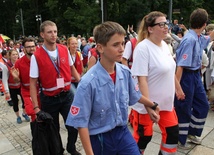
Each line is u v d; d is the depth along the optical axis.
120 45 1.64
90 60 4.04
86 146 1.68
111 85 1.72
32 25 47.62
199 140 3.35
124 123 1.85
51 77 2.98
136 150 1.86
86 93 1.65
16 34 48.03
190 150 3.21
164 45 2.44
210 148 3.25
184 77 3.01
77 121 1.67
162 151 2.44
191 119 3.30
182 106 3.05
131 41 3.93
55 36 2.99
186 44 2.85
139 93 2.01
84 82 1.66
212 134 3.68
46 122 2.80
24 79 3.72
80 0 32.19
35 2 45.50
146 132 2.43
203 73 4.92
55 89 3.02
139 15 28.86
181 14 30.20
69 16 33.38
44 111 3.11
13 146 3.94
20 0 48.66
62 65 3.06
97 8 31.39
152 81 2.31
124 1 30.72
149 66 2.28
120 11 32.25
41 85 3.07
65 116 3.17
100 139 1.76
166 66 2.27
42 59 2.93
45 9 45.22
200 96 3.15
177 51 2.99
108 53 1.65
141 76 2.26
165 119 2.36
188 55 2.85
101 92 1.68
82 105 1.65
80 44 12.94
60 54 3.07
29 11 47.00
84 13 31.41
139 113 2.41
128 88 1.90
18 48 13.80
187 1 29.98
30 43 3.70
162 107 2.35
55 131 2.90
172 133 2.35
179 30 8.62
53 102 3.06
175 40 5.52
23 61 3.75
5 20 52.28
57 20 37.84
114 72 1.78
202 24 2.87
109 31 1.60
